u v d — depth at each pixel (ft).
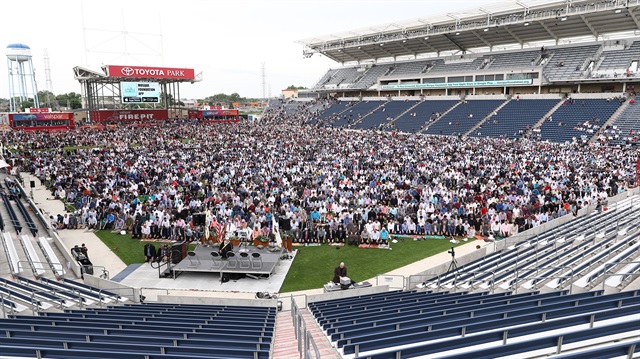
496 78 247.50
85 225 91.04
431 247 77.41
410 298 50.01
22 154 168.96
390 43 292.61
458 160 143.95
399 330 31.94
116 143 207.62
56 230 85.87
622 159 139.23
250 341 34.99
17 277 55.47
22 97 363.76
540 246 66.39
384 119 277.85
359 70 344.49
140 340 34.06
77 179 119.65
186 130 264.52
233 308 51.98
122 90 301.02
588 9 191.62
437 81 278.87
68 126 280.72
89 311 48.11
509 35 248.52
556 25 222.07
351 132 251.80
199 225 80.28
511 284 50.03
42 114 271.49
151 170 124.57
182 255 68.39
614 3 183.83
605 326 25.35
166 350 31.27
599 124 189.98
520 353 24.03
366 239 79.25
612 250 53.83
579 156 145.89
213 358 28.58
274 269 67.92
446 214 84.53
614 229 67.05
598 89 222.07
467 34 257.14
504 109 234.58
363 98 327.47
